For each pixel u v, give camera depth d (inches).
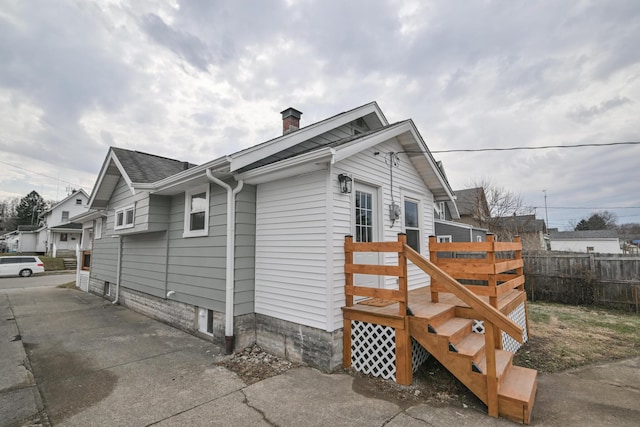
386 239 209.2
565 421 108.8
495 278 157.2
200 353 182.5
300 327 166.7
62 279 656.4
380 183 207.9
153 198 252.8
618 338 210.8
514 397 107.8
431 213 283.7
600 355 179.3
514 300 189.3
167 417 111.5
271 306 184.2
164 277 259.3
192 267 227.5
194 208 232.5
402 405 119.0
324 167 161.5
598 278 318.7
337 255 159.6
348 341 155.3
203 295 213.9
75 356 177.5
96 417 111.7
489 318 112.6
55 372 154.2
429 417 110.0
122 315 286.8
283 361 168.7
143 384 139.9
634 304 297.3
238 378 146.3
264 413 113.6
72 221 477.1
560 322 253.6
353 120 257.3
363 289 152.5
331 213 158.9
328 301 153.9
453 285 122.6
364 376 145.9
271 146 187.3
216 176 192.5
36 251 1363.2
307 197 170.1
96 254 420.8
